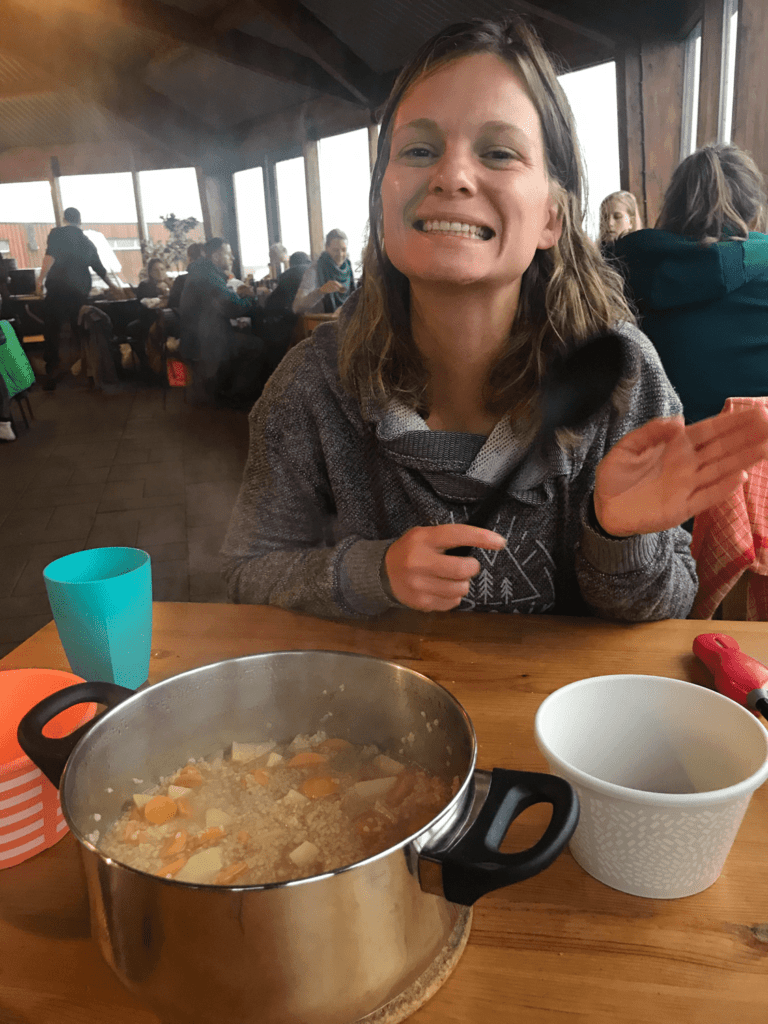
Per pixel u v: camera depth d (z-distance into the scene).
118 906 0.34
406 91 0.84
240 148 10.37
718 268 1.65
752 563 1.16
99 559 0.79
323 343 1.06
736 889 0.48
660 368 1.00
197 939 0.32
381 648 0.83
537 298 0.93
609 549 0.81
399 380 0.97
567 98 0.85
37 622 2.39
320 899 0.32
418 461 0.95
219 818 0.48
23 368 5.21
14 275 7.85
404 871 0.34
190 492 3.69
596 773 0.56
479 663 0.79
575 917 0.46
